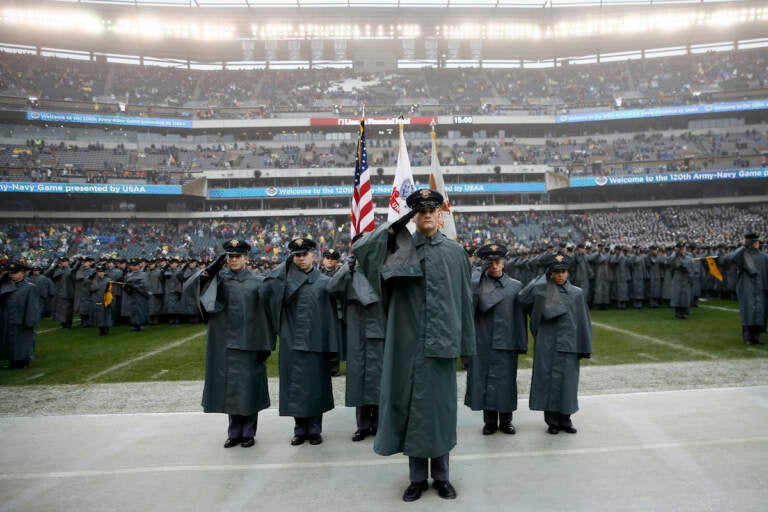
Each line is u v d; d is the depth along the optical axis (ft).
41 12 147.84
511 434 15.94
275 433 16.57
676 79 164.76
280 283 15.83
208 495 11.81
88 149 139.85
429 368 11.17
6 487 12.36
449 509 10.84
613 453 13.91
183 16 157.58
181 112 153.58
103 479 12.80
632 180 133.69
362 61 183.32
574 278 51.16
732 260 30.86
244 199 144.46
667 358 26.73
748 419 16.30
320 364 15.89
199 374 26.22
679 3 154.81
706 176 130.00
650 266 52.19
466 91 172.45
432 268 11.43
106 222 134.10
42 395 22.08
